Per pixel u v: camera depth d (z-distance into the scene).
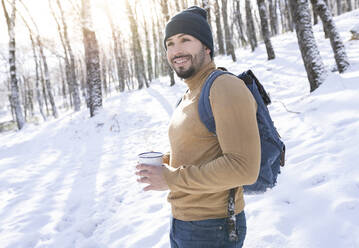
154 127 10.04
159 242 3.13
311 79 7.02
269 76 12.16
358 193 2.80
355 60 8.02
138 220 3.79
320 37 15.59
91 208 4.48
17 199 5.25
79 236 3.68
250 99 1.06
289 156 4.15
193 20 1.22
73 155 8.42
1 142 13.33
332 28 7.66
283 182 3.46
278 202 3.10
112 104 15.13
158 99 14.73
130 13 22.95
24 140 12.25
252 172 0.97
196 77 1.27
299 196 3.07
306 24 6.95
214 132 1.12
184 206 1.25
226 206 1.20
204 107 1.11
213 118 1.09
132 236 3.40
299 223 2.66
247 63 16.41
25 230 3.98
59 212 4.49
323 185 3.11
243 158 0.96
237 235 1.20
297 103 6.58
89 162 7.29
